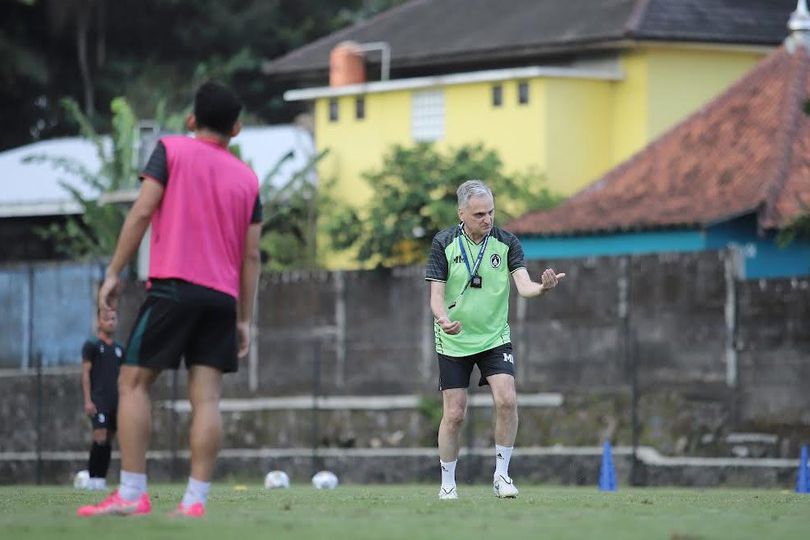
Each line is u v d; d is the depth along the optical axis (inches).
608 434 3216.0
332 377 3627.0
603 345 3319.4
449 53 5054.1
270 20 6845.5
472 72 5147.6
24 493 1834.4
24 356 3996.1
